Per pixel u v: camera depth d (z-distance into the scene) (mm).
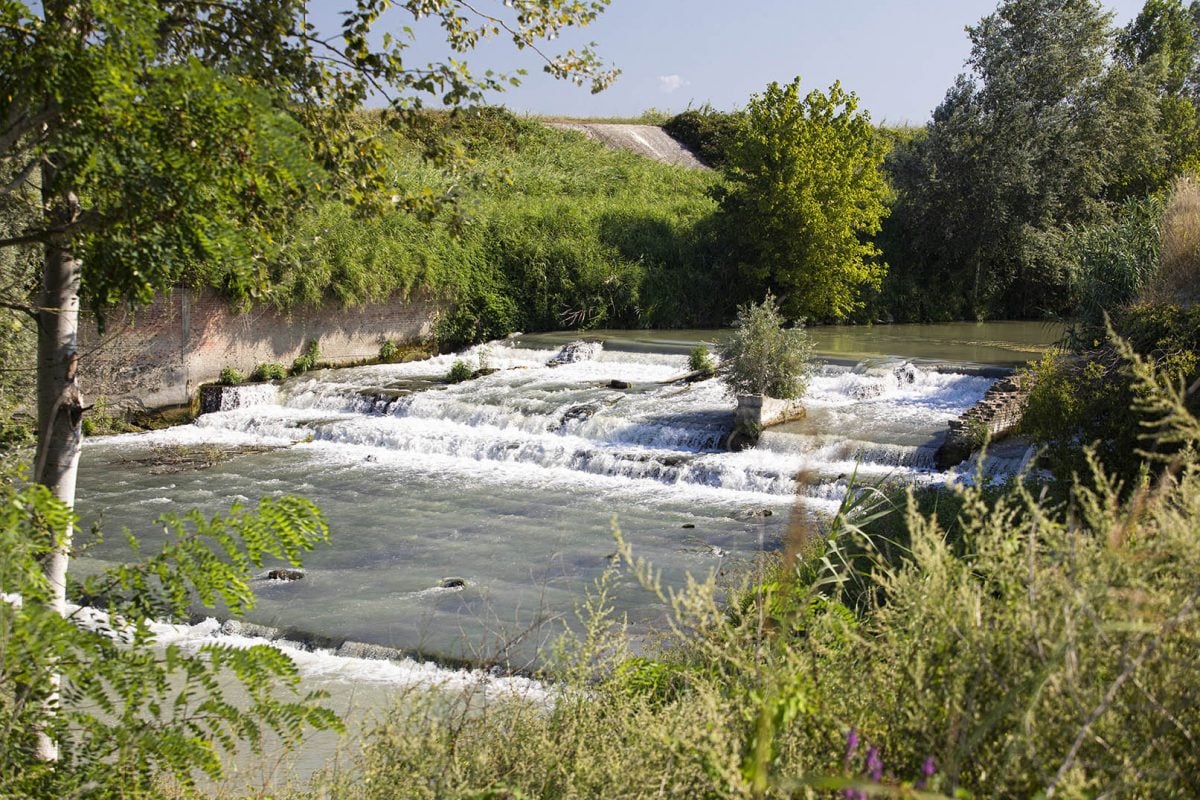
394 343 27734
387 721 3430
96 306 4645
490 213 31484
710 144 49281
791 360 18250
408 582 11820
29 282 10672
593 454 17828
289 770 4848
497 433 19953
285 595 11320
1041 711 2143
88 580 4027
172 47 5570
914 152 38688
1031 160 36750
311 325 25484
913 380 22703
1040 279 38688
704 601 2998
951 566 2631
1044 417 11008
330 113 6180
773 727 2375
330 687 8703
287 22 5586
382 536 13766
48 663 3492
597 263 32406
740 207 34875
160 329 21844
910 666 2469
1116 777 2002
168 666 3709
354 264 25734
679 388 22641
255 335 24125
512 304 30594
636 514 14875
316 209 6145
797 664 2658
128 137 4066
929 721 2314
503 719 3514
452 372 24469
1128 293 16812
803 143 34062
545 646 9359
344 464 18266
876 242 39156
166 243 4277
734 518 14516
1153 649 2084
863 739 2463
